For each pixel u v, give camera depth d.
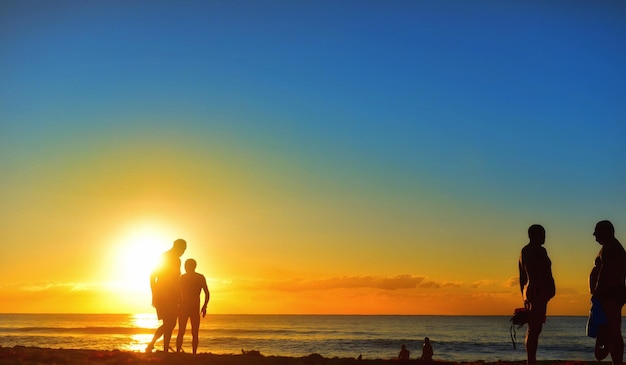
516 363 13.76
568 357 59.62
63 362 10.79
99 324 151.00
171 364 10.91
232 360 11.90
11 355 11.76
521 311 10.71
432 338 91.94
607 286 10.38
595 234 10.62
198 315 15.27
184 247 14.94
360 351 63.78
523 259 10.89
